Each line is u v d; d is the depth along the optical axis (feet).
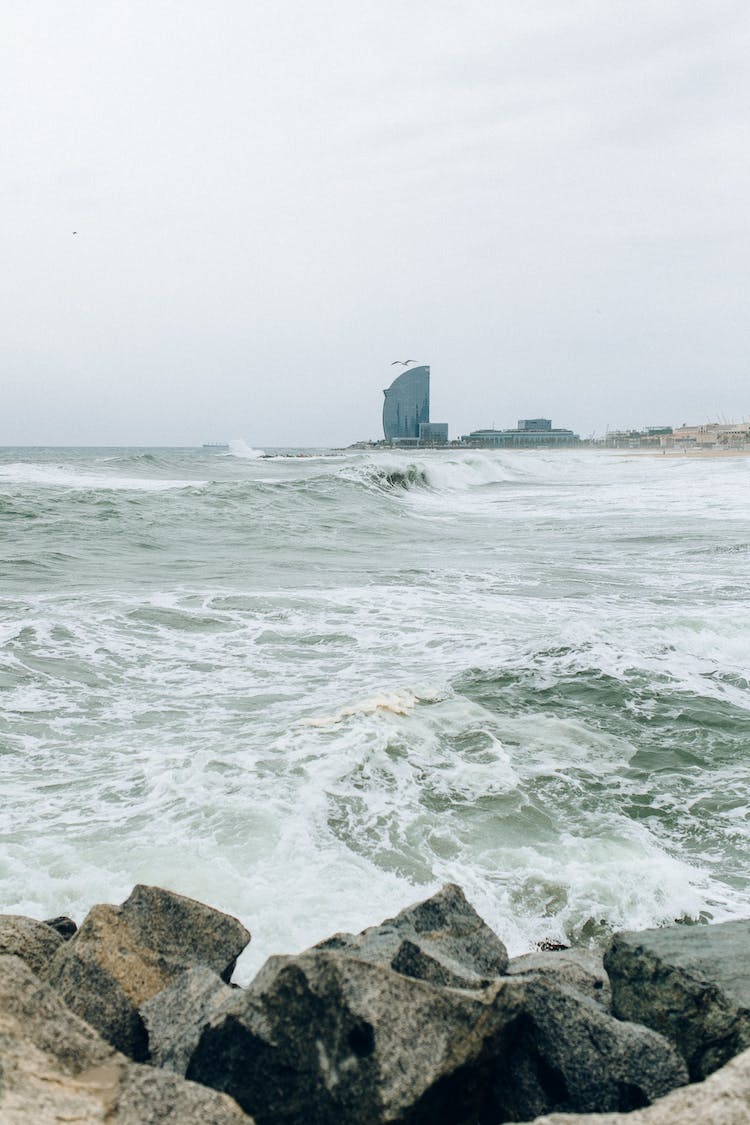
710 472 203.21
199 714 30.45
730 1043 12.48
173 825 21.45
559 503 125.08
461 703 31.30
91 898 18.04
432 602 49.16
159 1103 9.14
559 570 61.16
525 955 15.93
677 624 41.39
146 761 25.82
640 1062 11.64
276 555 69.21
